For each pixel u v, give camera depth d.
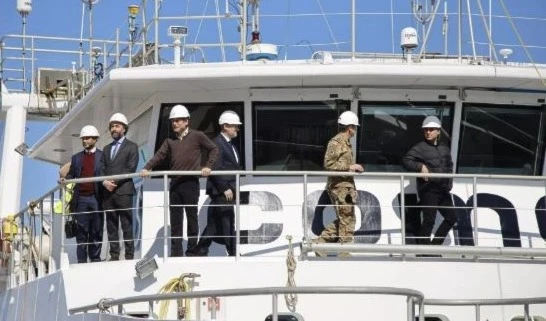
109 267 14.05
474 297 13.71
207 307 13.19
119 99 16.30
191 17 15.79
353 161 15.34
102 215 15.40
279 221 14.96
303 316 13.35
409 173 13.91
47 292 15.53
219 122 15.12
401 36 15.53
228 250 14.59
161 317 13.30
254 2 16.73
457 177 14.07
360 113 15.34
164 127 15.70
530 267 13.86
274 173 13.76
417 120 15.38
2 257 20.59
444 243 15.08
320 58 15.86
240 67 14.63
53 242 16.17
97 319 12.78
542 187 15.38
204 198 15.16
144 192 15.19
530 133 15.48
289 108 15.35
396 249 13.36
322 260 13.59
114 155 15.03
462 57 16.17
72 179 14.99
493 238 15.16
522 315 13.81
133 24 19.91
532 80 14.80
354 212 14.04
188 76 14.70
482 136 15.48
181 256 14.20
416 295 11.34
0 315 20.20
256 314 13.38
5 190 25.22
